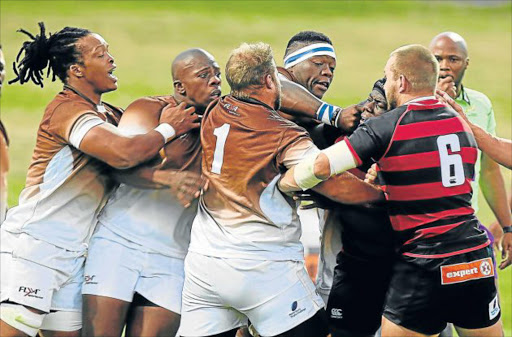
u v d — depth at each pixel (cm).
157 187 1928
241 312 1880
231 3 10988
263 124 1844
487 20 10338
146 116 1959
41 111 6881
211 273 1852
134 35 9238
